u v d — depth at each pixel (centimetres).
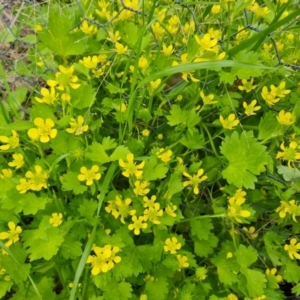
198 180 24
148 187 25
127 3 28
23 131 26
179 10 30
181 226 27
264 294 25
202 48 23
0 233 22
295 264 26
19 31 34
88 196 24
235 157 23
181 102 28
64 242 23
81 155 23
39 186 23
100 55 27
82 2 30
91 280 24
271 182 26
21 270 22
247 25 26
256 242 28
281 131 24
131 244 23
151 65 27
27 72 32
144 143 26
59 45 25
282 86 25
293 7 35
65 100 24
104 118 28
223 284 26
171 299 25
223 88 27
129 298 24
